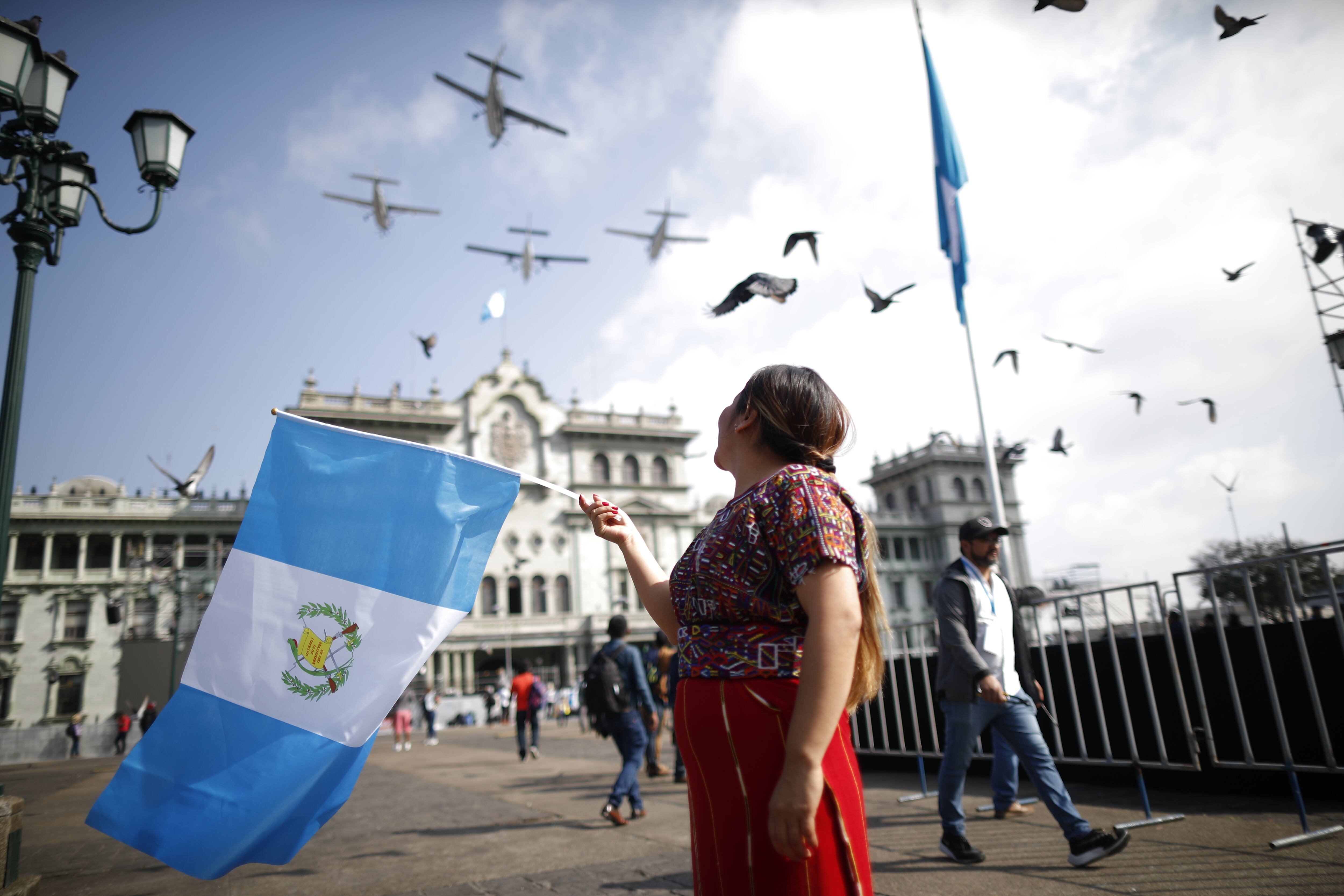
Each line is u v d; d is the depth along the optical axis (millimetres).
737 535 1295
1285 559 3859
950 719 3867
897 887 3355
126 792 2025
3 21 5180
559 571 44344
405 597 2162
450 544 2205
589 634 43031
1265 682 4750
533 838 5055
